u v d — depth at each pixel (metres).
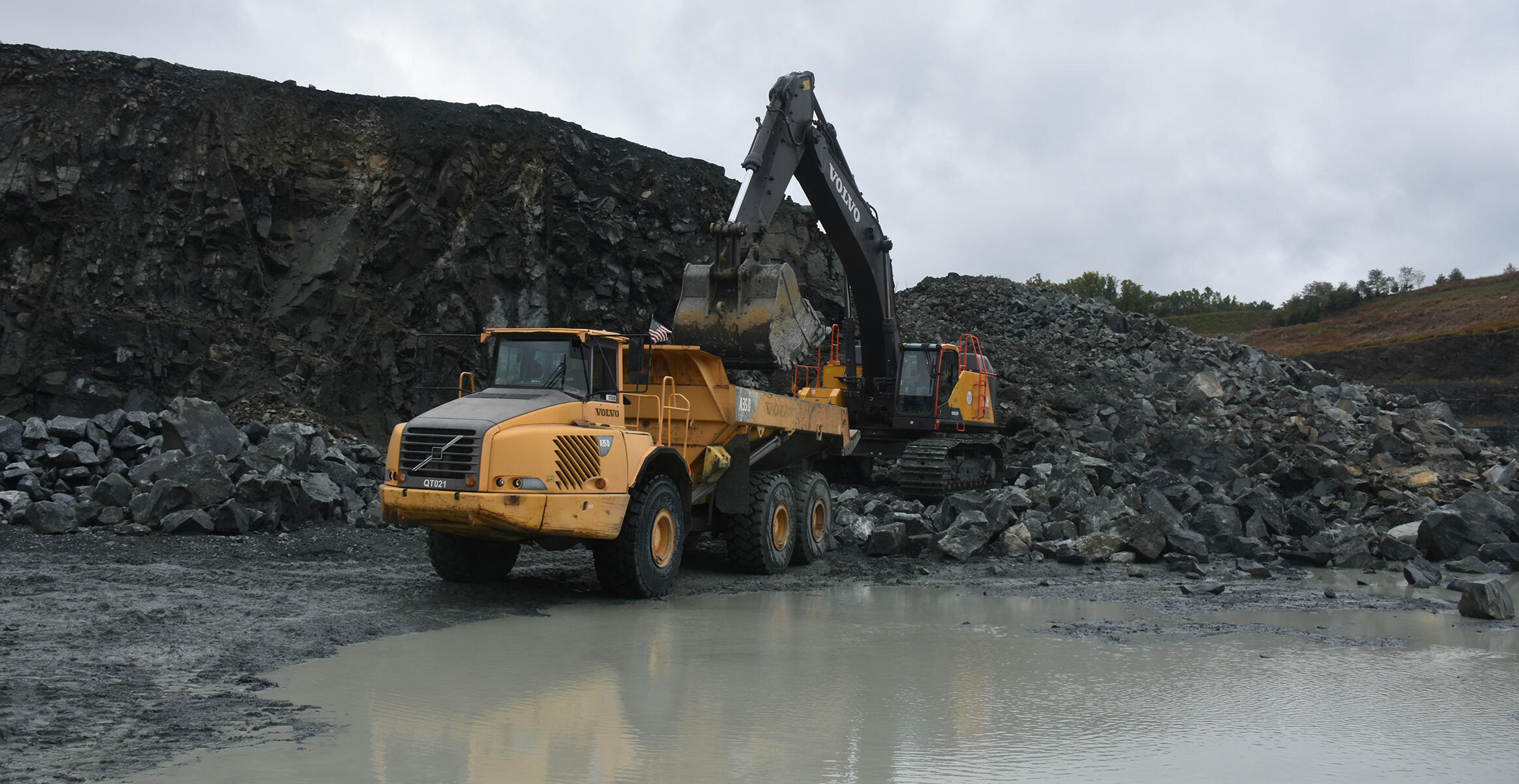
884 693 6.29
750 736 5.28
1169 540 13.19
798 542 12.56
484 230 21.81
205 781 4.42
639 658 7.22
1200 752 5.16
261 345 19.59
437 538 10.03
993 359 25.70
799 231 28.67
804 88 14.95
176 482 12.79
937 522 14.06
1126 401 24.05
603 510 9.23
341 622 8.14
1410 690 6.60
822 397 18.66
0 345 17.89
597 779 4.57
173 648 7.01
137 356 18.38
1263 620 9.37
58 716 5.34
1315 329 89.19
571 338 9.91
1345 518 16.50
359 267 20.92
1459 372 63.38
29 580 9.34
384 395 20.16
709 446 11.22
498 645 7.60
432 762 4.77
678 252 23.94
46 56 20.30
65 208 19.25
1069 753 5.10
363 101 22.28
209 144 20.47
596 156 24.08
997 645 7.90
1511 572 13.27
